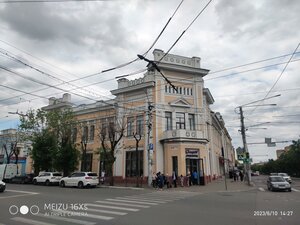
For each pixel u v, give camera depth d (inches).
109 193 843.4
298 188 1166.3
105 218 413.4
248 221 385.4
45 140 1492.4
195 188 1072.2
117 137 1398.9
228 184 1311.5
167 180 1104.8
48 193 816.9
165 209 498.3
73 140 1498.5
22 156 1959.9
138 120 1360.7
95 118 1542.8
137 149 1214.3
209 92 1526.8
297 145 2258.9
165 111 1317.7
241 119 1374.3
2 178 1561.3
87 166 1533.0
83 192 874.1
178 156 1209.4
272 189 985.5
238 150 1553.9
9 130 2049.7
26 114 1530.5
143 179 1270.9
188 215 434.3
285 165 2728.8
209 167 1413.6
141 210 487.2
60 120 1486.2
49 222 386.6
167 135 1253.1
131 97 1401.3
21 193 810.2
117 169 1370.6
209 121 1595.7
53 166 1427.2
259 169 5462.6
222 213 453.1
